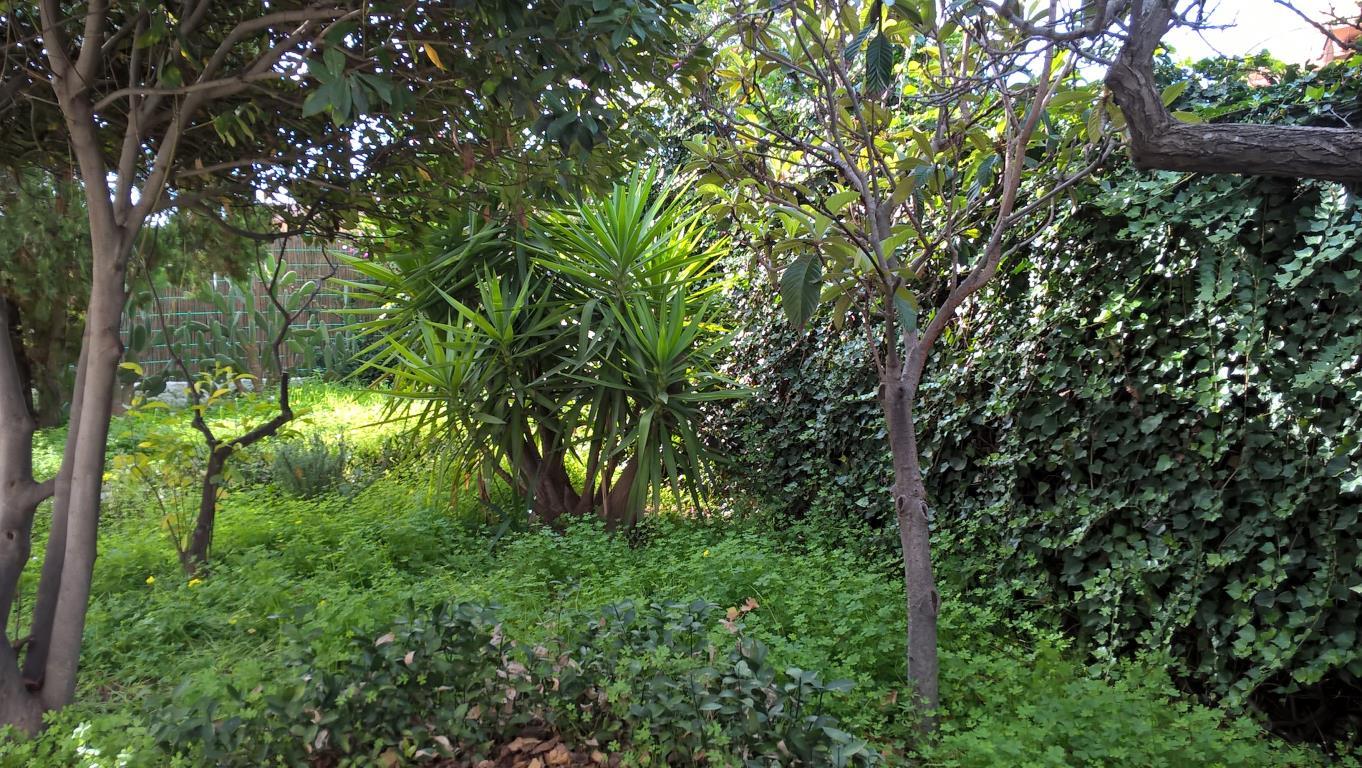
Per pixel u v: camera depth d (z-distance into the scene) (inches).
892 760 88.8
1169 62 120.6
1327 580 98.8
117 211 97.4
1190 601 111.5
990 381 144.9
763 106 101.9
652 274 190.4
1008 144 97.8
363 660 88.8
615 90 89.7
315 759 88.5
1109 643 122.8
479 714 92.1
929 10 85.7
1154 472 117.4
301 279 421.7
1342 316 98.7
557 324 185.5
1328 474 98.1
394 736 88.4
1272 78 112.8
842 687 83.0
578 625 107.7
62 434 258.2
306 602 125.8
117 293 97.7
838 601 120.6
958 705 100.4
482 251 188.4
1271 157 57.3
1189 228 113.0
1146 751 85.2
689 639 97.4
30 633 97.8
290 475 215.5
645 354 182.2
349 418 303.6
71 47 105.6
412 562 156.3
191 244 167.2
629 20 75.3
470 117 103.3
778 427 201.5
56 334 208.2
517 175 109.1
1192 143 59.1
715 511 192.5
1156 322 117.5
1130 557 119.6
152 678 111.0
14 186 158.1
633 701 89.0
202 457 197.8
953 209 103.3
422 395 176.1
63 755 82.6
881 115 94.0
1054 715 91.6
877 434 165.0
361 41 87.3
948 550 147.1
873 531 165.3
